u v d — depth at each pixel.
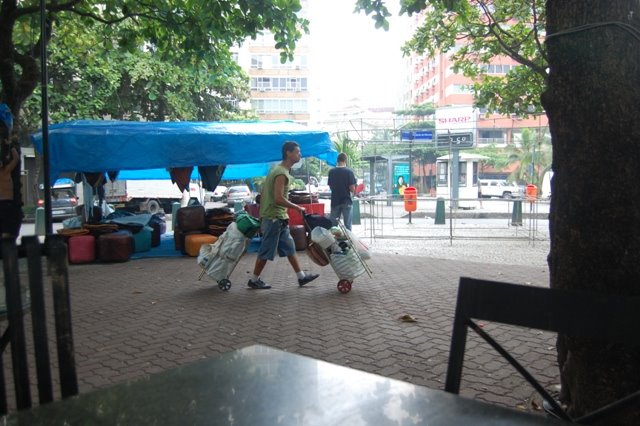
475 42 10.57
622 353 2.67
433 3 7.72
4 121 6.75
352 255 7.08
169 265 9.89
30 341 4.62
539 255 11.30
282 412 1.60
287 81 73.12
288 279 8.29
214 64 10.19
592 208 2.80
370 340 5.09
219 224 11.47
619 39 2.71
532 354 4.66
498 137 55.06
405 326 5.54
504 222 20.14
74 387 2.09
